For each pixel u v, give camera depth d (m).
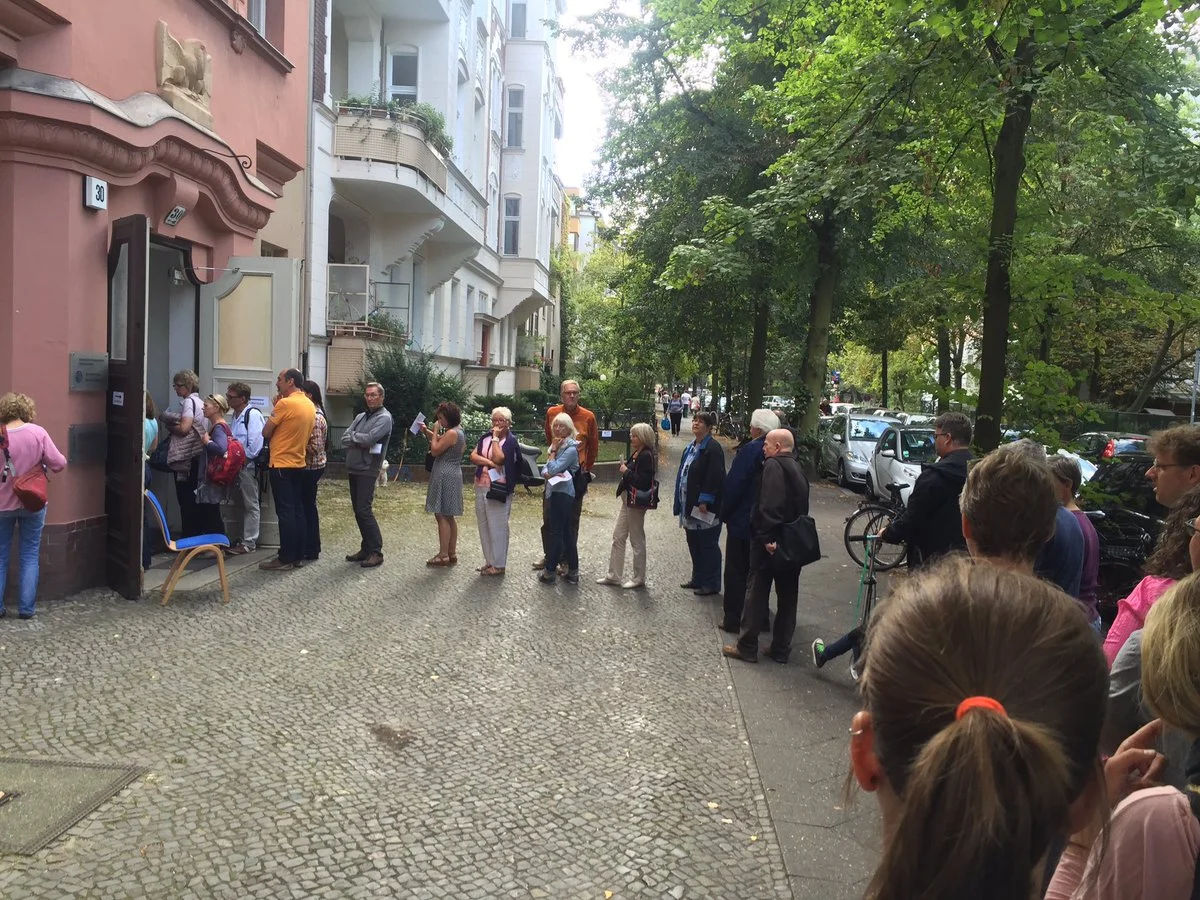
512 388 33.75
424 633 6.40
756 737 4.86
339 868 3.29
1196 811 1.54
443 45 19.14
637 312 22.77
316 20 14.67
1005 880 0.91
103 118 6.50
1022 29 6.67
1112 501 7.51
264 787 3.88
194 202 8.05
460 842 3.54
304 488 8.42
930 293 10.26
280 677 5.30
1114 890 1.37
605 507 14.01
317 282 15.06
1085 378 8.93
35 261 6.40
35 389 6.45
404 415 15.86
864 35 10.18
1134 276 8.59
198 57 8.04
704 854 3.58
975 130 10.00
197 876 3.16
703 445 8.20
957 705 1.00
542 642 6.37
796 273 18.42
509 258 30.12
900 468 14.50
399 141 15.80
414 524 11.01
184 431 8.08
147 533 7.64
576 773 4.26
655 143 19.42
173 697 4.88
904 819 0.97
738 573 6.93
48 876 3.09
